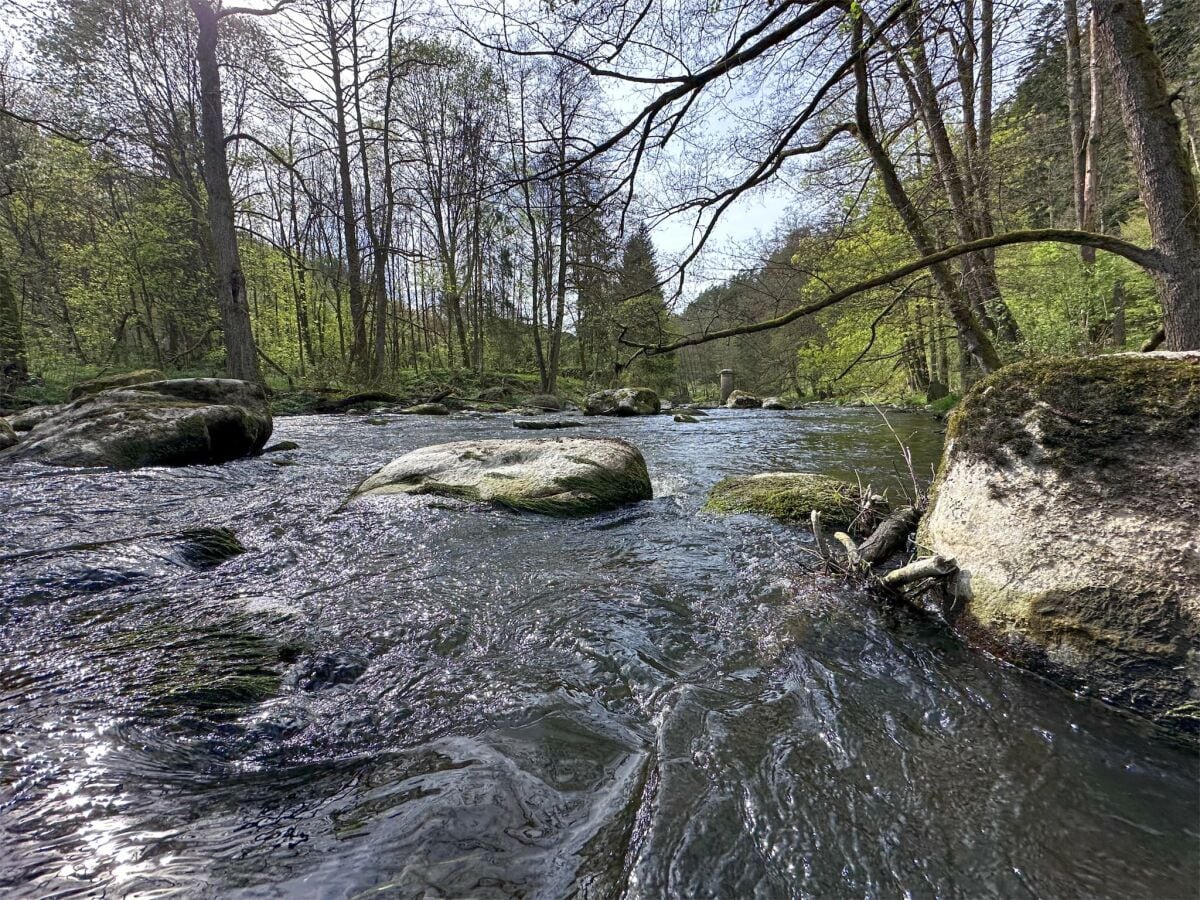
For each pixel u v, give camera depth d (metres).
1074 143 9.89
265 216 17.69
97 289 18.00
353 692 1.88
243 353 11.84
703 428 11.02
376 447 7.85
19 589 2.51
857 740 1.59
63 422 6.15
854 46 2.94
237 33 14.68
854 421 11.90
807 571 2.93
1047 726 1.63
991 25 2.82
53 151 14.78
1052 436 2.14
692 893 1.10
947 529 2.40
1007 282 7.54
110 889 1.05
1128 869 1.16
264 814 1.28
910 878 1.14
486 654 2.16
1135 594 1.71
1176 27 6.13
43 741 1.52
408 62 13.49
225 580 2.86
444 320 36.28
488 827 1.24
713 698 1.83
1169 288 2.59
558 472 4.48
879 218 5.98
